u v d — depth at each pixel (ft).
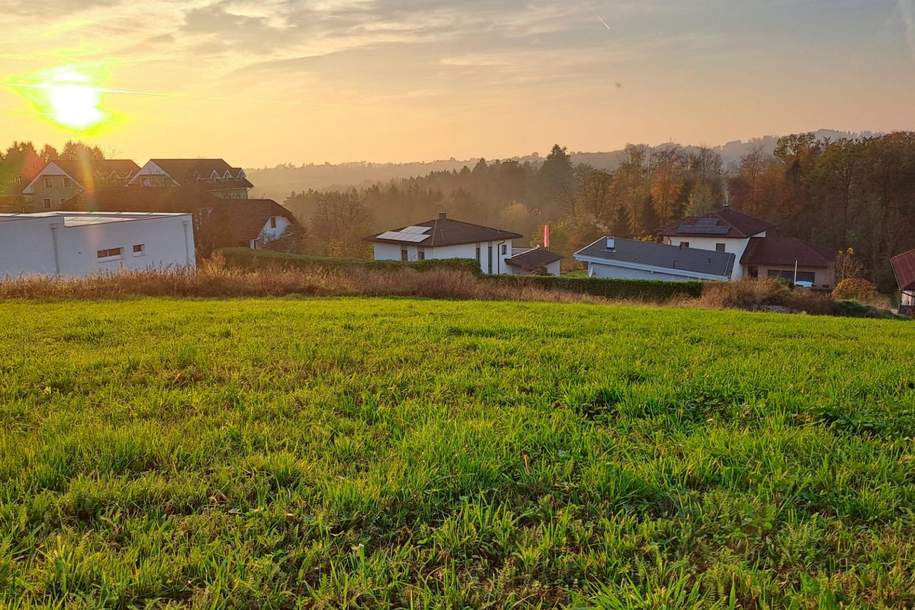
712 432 11.39
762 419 12.46
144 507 8.48
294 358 17.61
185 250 84.48
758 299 63.72
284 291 46.78
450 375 15.78
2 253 60.85
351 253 156.87
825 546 7.72
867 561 7.42
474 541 7.76
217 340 20.47
